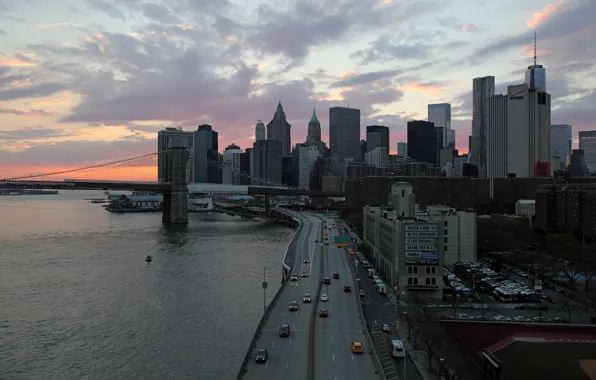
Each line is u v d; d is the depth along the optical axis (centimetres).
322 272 18300
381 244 19025
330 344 9925
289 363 8844
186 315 13725
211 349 11262
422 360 9725
